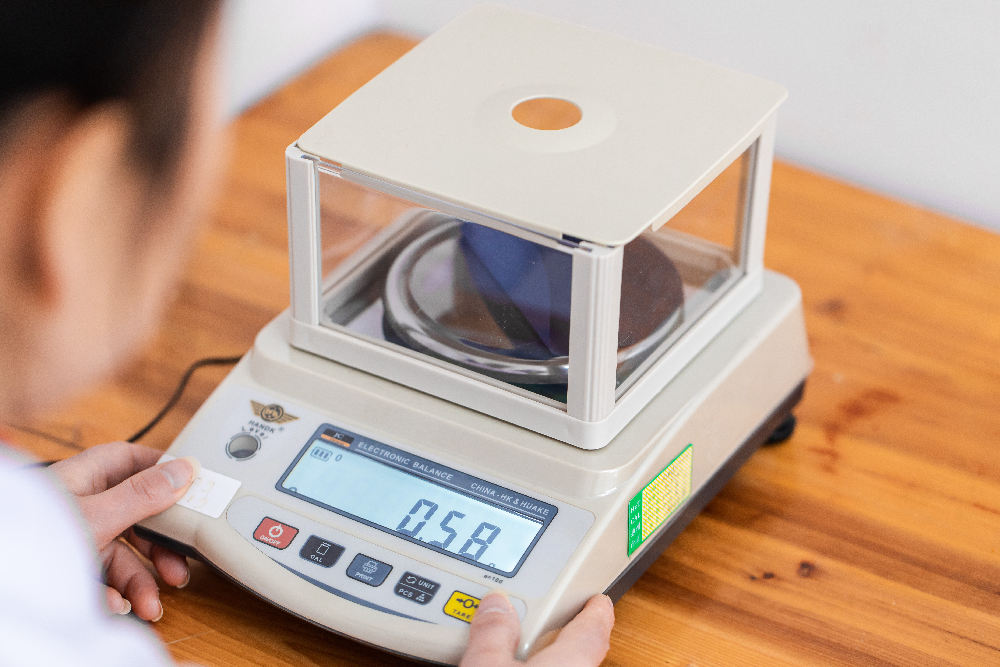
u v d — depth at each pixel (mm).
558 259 811
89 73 492
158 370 1141
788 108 1499
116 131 505
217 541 870
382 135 860
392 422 916
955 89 1378
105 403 1104
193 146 524
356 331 947
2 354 586
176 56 501
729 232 989
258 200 1370
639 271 860
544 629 793
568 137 855
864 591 936
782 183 1437
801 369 1054
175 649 867
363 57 1619
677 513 923
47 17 479
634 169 826
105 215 539
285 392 957
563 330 844
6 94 493
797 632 900
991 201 1434
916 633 898
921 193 1475
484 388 881
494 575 823
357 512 876
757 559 967
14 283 553
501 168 826
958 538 984
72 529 645
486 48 968
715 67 949
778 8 1427
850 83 1439
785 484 1044
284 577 845
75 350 590
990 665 870
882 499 1025
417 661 808
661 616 912
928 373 1163
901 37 1376
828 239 1344
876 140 1466
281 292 1245
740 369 954
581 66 945
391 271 966
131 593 886
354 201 909
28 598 565
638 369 897
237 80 1551
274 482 900
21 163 512
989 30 1316
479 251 877
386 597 824
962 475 1047
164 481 879
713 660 875
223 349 1170
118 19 482
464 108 891
